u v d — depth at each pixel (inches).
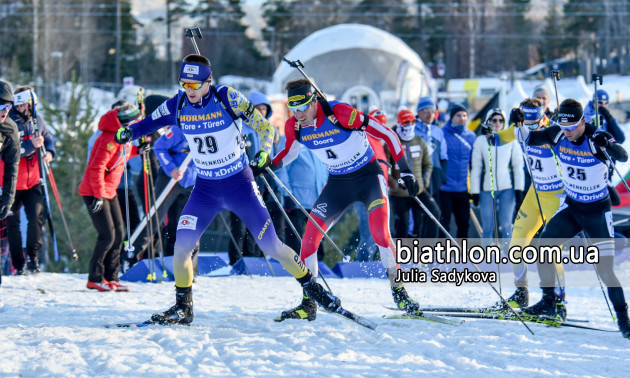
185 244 596.7
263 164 585.6
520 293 725.3
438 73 6417.3
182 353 496.1
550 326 652.7
